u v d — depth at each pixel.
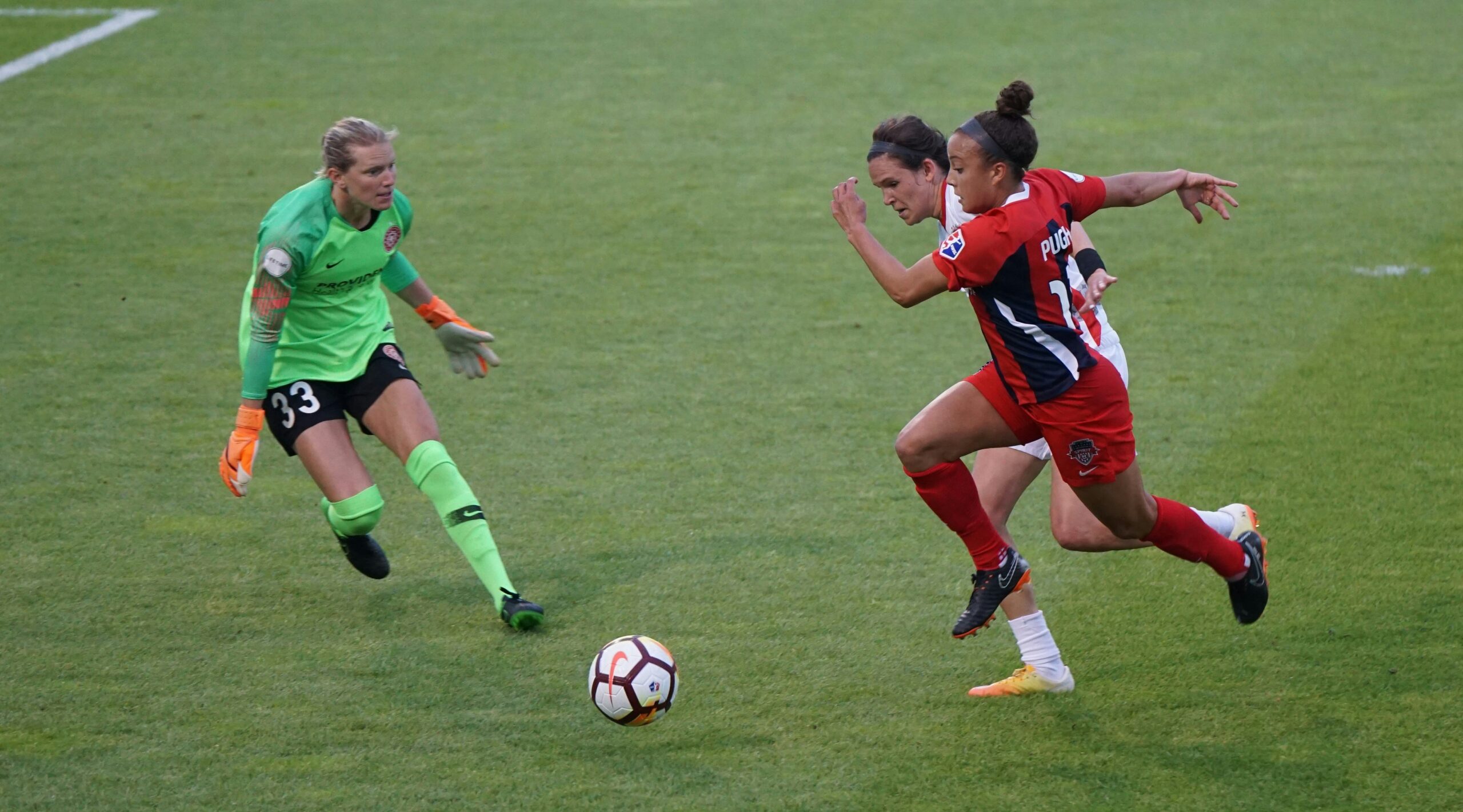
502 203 38.97
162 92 50.59
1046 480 22.14
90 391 26.34
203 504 21.69
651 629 17.58
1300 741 14.66
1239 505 16.50
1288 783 13.91
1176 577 18.72
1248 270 32.34
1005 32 59.31
